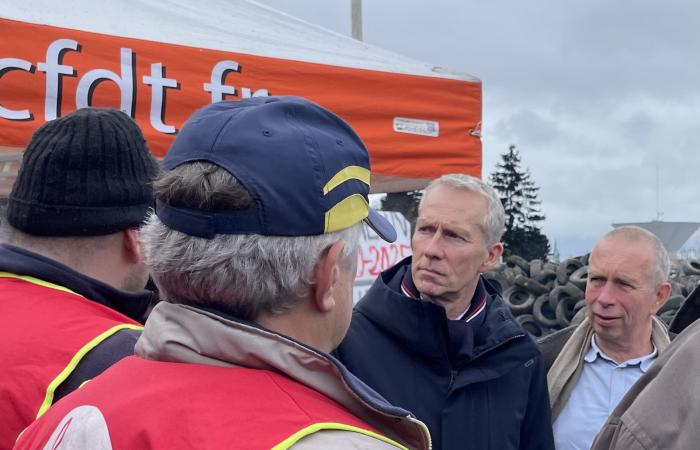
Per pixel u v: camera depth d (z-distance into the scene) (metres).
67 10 3.11
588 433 2.72
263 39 3.66
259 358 0.95
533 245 36.75
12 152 3.19
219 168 1.00
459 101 4.23
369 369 2.19
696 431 1.25
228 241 0.98
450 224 2.29
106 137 1.62
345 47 3.95
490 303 2.43
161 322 1.02
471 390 2.25
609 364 2.83
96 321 1.47
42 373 1.37
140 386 0.97
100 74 3.13
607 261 2.79
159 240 1.03
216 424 0.87
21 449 1.08
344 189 1.05
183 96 3.34
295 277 1.01
